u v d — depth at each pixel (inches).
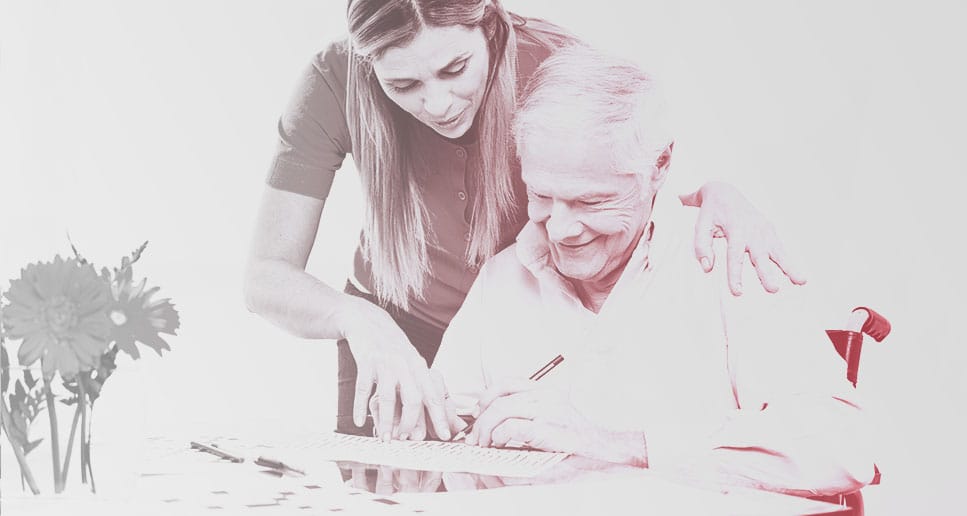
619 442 94.2
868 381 93.4
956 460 91.7
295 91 102.8
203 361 102.2
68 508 56.6
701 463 92.0
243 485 66.3
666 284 96.3
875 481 92.2
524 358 98.3
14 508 55.8
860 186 94.0
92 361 55.4
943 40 93.2
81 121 104.9
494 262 99.9
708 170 96.3
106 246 104.2
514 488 75.5
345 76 102.0
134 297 57.6
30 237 104.6
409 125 101.0
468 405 98.8
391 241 101.3
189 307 102.7
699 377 94.1
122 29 104.8
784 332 93.4
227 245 103.2
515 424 96.3
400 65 100.7
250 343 102.3
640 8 97.7
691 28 96.9
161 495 62.0
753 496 74.5
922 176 93.1
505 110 99.7
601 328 97.2
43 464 56.6
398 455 87.5
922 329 92.7
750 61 96.0
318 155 102.5
